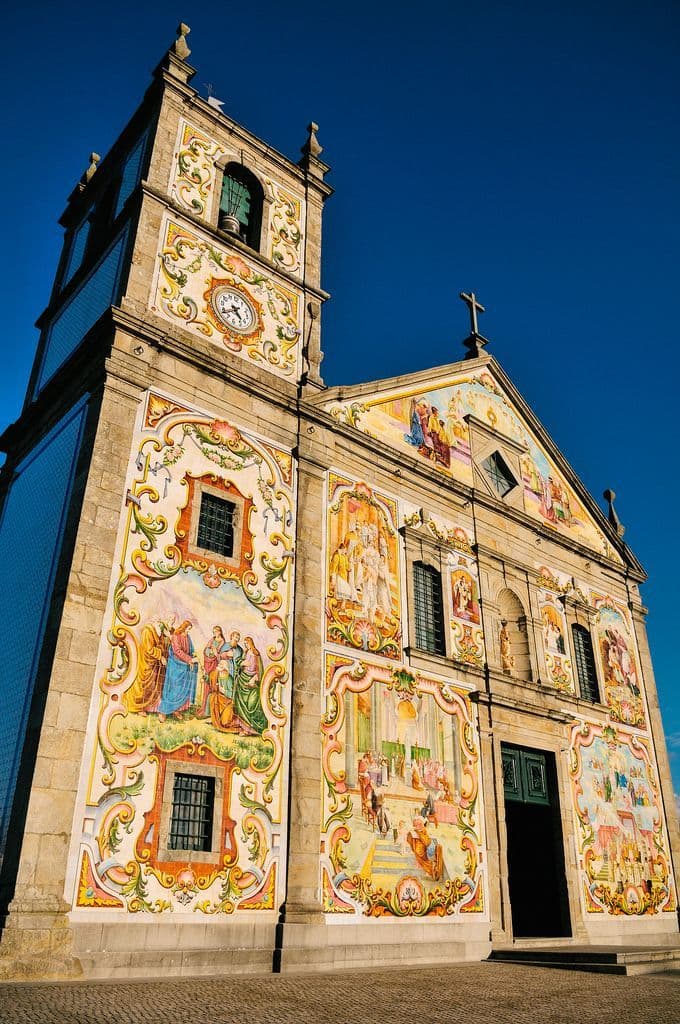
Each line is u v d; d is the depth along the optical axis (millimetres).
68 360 17859
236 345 18844
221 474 17047
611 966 16062
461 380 25125
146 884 13109
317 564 18000
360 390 21172
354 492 19875
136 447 15820
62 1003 9508
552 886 21219
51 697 13000
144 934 12820
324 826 15977
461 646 20953
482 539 23094
